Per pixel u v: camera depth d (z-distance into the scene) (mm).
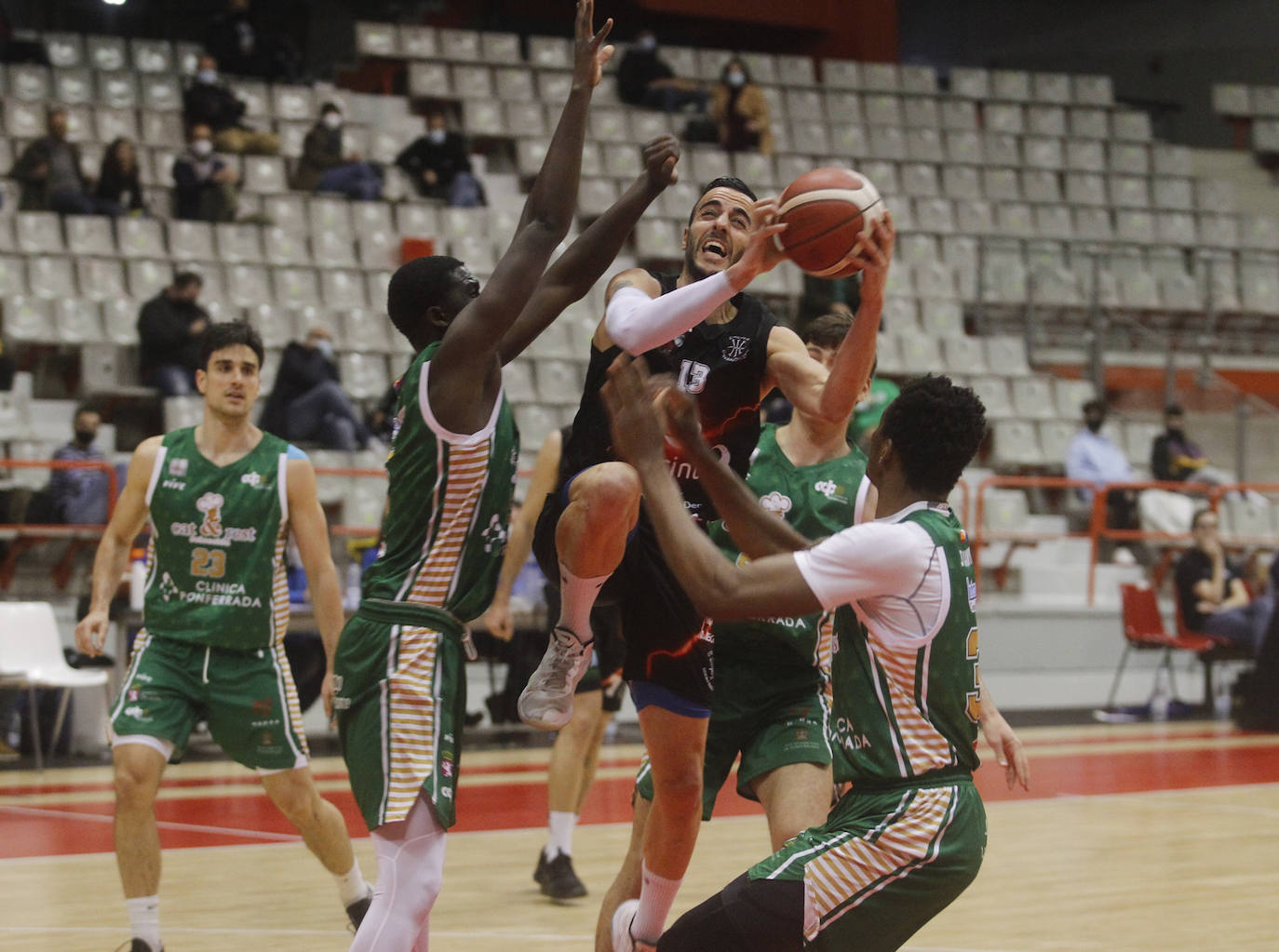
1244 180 24766
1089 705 14477
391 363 15938
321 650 10891
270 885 6430
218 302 16062
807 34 26281
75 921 5668
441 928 5691
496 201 20062
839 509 5016
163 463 5125
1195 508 16391
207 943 5367
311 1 23016
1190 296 20391
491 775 10031
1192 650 13867
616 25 26438
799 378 4156
